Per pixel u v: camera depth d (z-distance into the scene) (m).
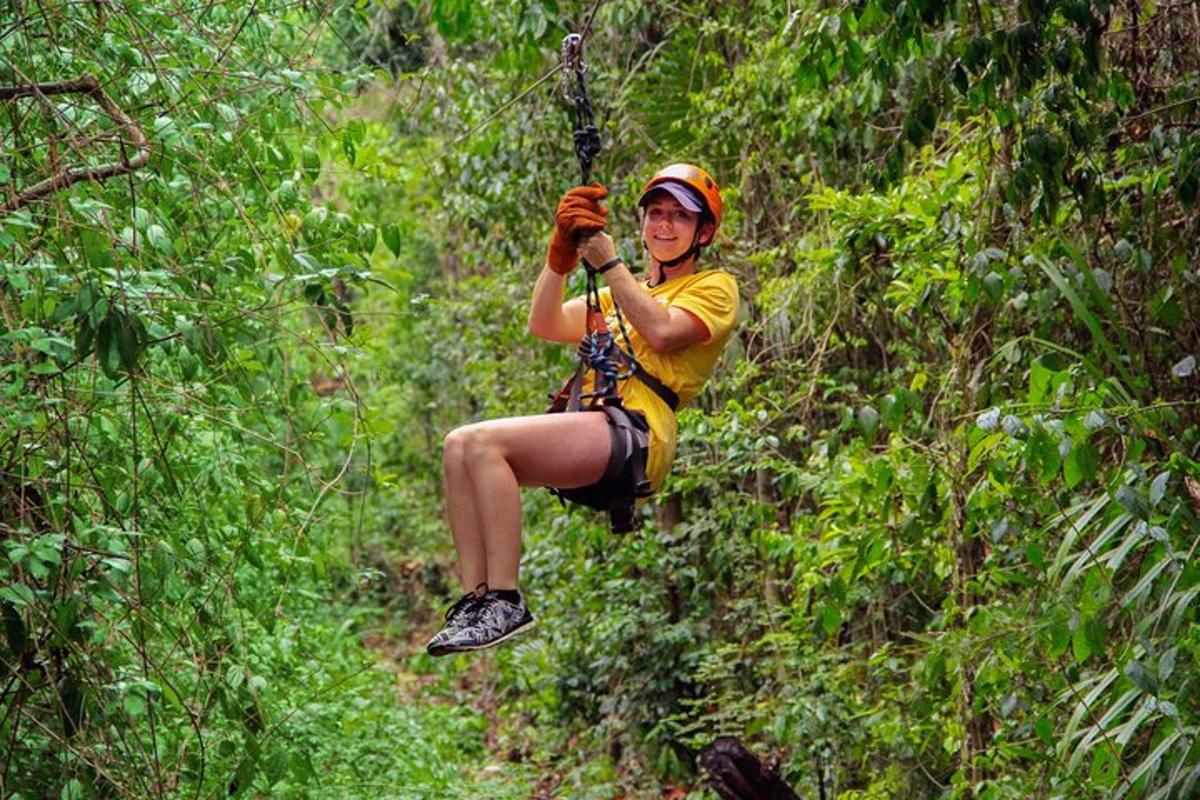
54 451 6.93
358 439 7.95
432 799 13.41
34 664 7.09
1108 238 9.15
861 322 12.14
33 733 7.30
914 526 9.03
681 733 13.88
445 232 19.70
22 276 6.24
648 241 6.74
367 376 21.30
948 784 10.69
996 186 9.07
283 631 11.11
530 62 12.80
